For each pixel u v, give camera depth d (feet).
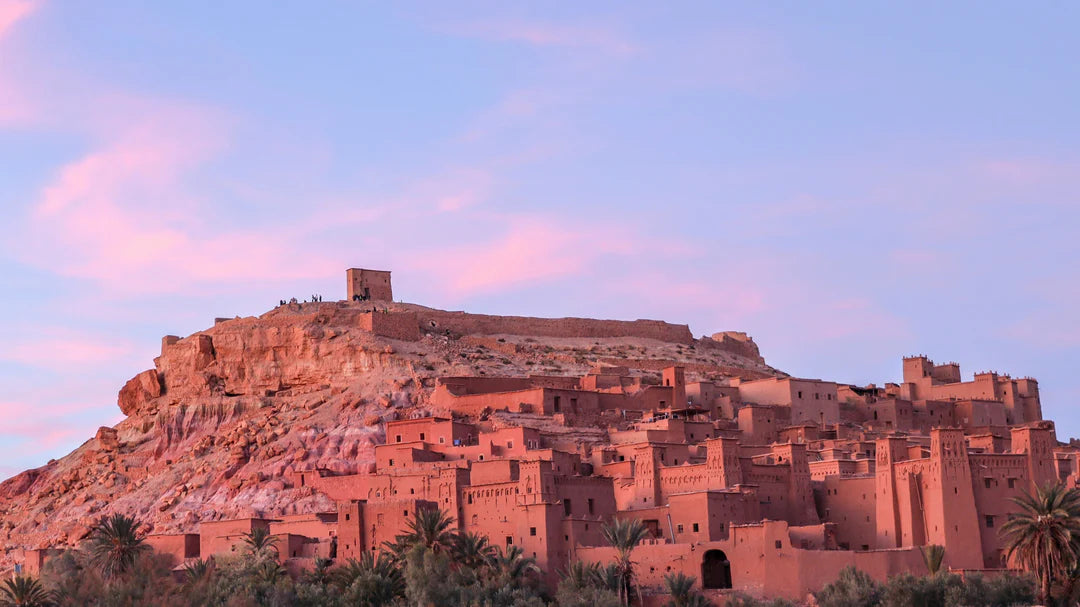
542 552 525.75
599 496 561.43
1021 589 474.90
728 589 496.23
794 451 563.89
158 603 507.30
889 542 531.50
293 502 621.72
